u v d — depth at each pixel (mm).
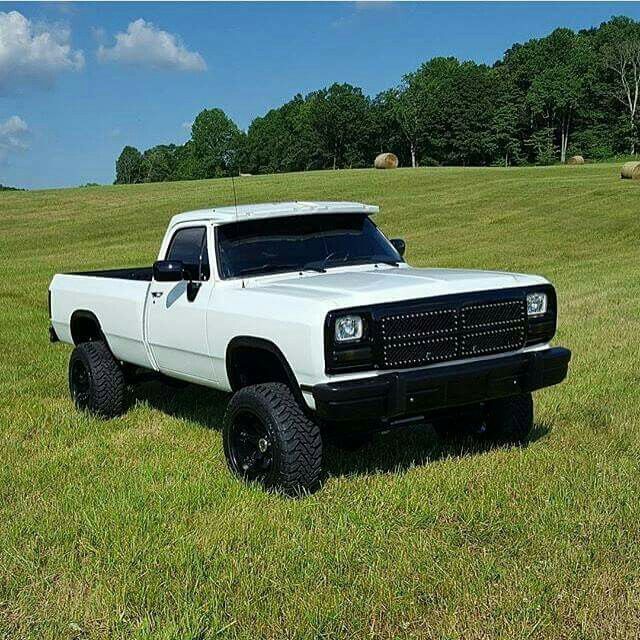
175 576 4461
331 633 3861
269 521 5094
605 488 5414
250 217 6484
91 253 25828
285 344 5406
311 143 129375
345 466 6168
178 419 7660
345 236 6898
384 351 5262
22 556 4738
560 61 126812
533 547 4637
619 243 25109
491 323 5629
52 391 9047
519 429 6461
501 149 121188
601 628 3814
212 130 113812
